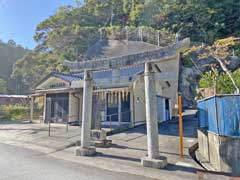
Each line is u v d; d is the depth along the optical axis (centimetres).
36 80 4138
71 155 712
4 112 2233
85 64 742
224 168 538
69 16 4344
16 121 1919
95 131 845
